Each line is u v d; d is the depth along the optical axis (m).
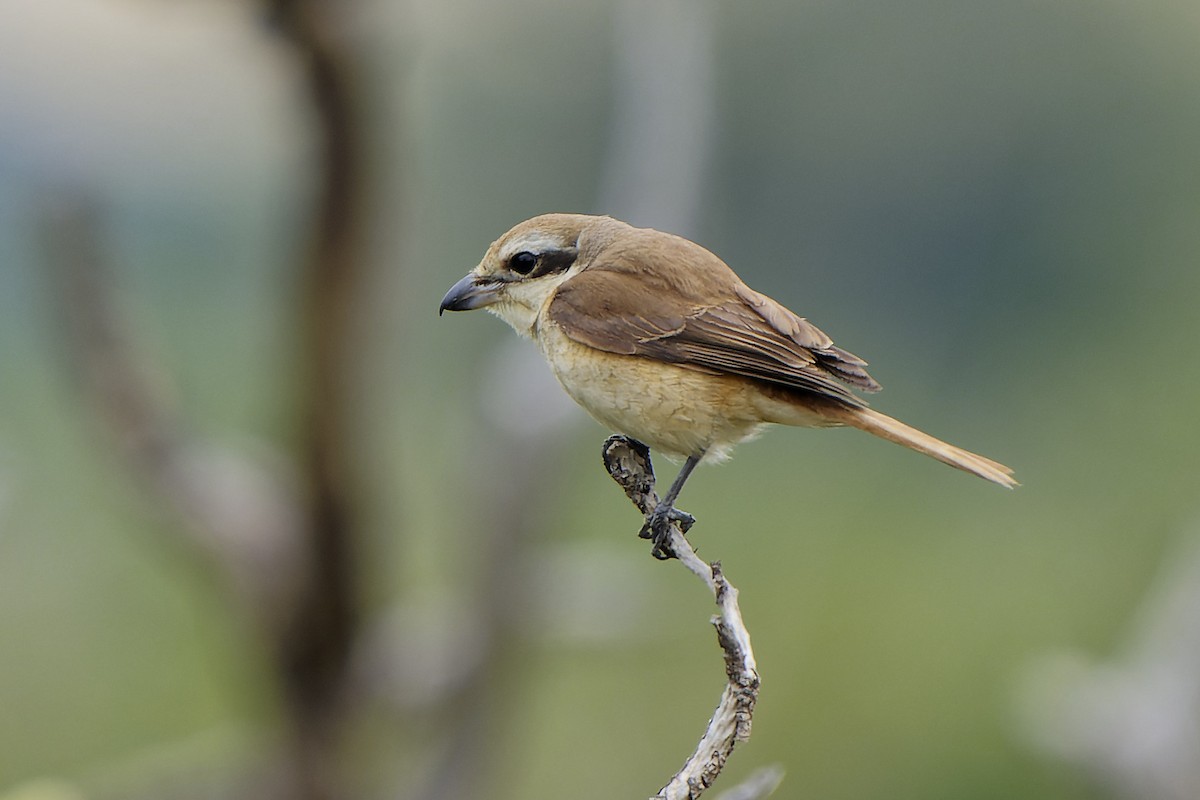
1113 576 15.57
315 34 8.55
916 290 21.91
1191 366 18.03
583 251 7.56
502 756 10.93
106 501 13.83
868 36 21.52
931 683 14.34
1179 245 20.92
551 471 10.04
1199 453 16.59
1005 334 21.16
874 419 6.68
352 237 9.45
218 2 8.48
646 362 6.84
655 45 11.33
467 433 12.30
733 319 6.88
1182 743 10.23
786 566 15.69
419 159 10.91
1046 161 21.36
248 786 10.66
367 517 10.18
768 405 6.80
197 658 13.33
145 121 12.77
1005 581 15.55
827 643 14.73
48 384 14.90
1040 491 17.20
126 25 12.27
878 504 17.05
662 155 11.20
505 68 18.92
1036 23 21.78
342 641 10.30
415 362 16.14
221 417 15.66
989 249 21.62
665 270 7.09
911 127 21.88
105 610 13.52
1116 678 10.95
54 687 12.94
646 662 14.30
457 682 10.45
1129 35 21.88
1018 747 13.54
